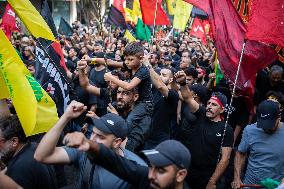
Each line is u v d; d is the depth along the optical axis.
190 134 5.14
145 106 5.00
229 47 5.22
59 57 5.30
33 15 4.34
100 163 2.75
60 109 5.18
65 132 5.45
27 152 3.55
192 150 4.97
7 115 3.92
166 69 6.62
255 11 4.73
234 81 5.09
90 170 3.26
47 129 3.98
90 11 28.94
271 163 4.61
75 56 11.79
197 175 4.95
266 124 4.49
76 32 18.59
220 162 4.79
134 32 14.75
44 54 5.08
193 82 7.34
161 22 9.56
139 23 11.59
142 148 5.04
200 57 13.05
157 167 2.65
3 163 3.35
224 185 6.45
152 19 9.50
